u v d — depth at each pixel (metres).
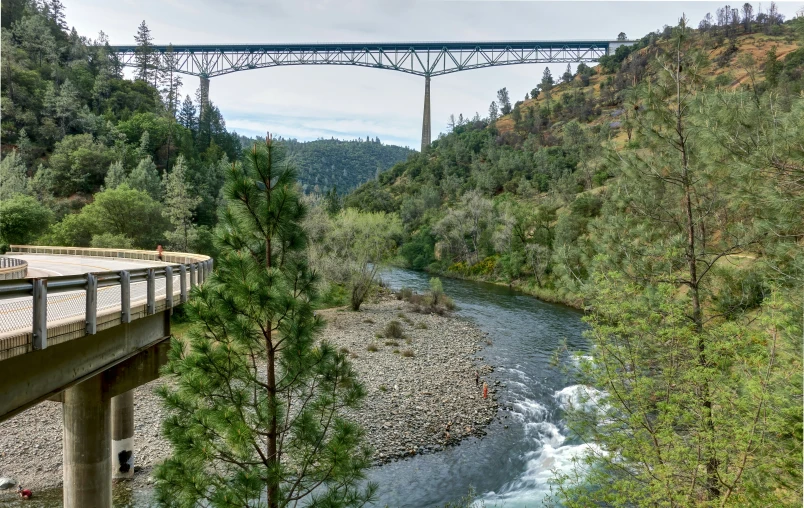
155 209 52.06
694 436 9.86
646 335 10.80
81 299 12.90
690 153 12.96
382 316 45.91
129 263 25.41
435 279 54.12
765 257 12.18
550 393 28.44
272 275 8.40
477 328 43.47
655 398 10.83
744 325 10.96
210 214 77.19
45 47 114.50
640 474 10.71
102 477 12.55
